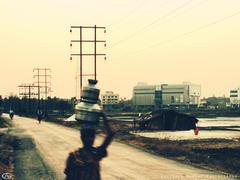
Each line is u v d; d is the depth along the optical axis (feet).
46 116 421.18
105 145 21.77
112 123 22.24
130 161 79.61
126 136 148.25
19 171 66.74
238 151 99.45
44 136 152.56
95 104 23.25
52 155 89.86
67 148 105.91
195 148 106.32
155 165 73.51
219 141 133.90
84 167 21.56
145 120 214.48
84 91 23.50
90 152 21.71
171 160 81.46
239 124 262.67
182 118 217.56
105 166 72.18
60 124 276.00
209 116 422.41
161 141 127.34
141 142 126.41
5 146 107.14
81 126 22.66
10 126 239.91
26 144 117.70
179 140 140.87
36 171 66.59
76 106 23.25
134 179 58.23
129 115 460.96
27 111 613.93
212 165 73.41
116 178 59.00
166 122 215.72
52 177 60.59
